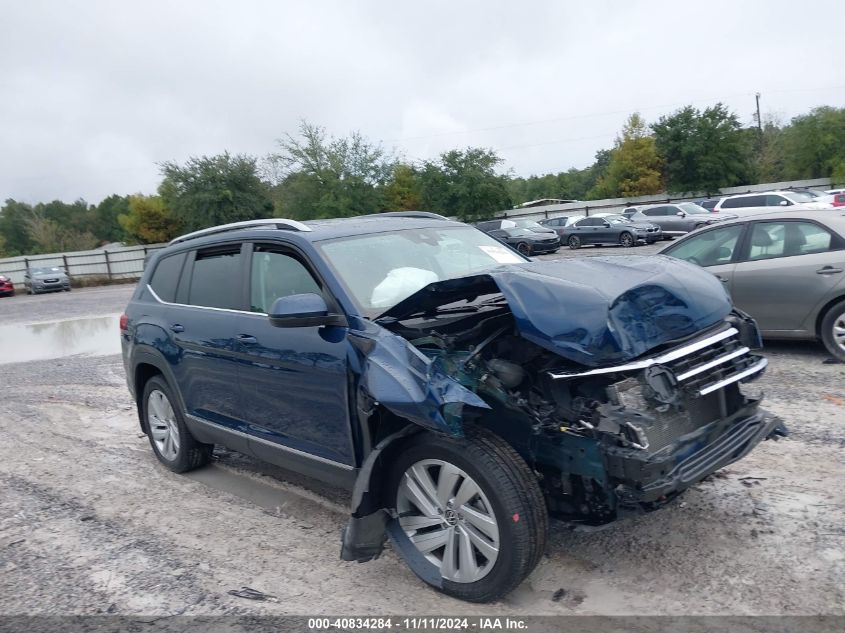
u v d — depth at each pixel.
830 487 4.44
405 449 3.59
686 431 3.50
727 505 4.28
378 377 3.40
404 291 4.20
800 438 5.30
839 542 3.76
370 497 3.58
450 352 3.58
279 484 5.45
